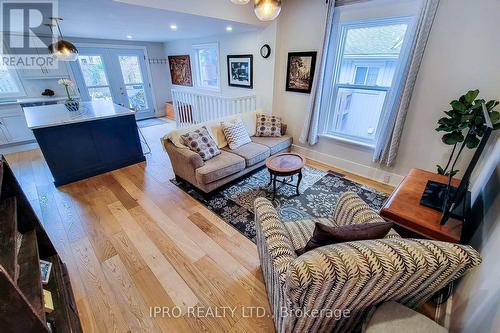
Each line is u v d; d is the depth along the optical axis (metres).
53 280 1.49
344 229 1.10
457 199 1.46
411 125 2.73
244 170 3.03
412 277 0.89
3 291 0.77
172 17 2.95
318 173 3.42
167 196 2.84
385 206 1.62
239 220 2.41
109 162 3.46
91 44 5.49
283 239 1.25
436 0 2.18
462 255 0.89
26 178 3.30
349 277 0.82
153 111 7.03
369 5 2.66
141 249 2.03
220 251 2.01
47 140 2.86
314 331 1.14
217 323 1.47
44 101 4.62
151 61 6.64
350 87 3.19
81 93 5.57
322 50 3.07
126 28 3.97
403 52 2.47
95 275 1.79
